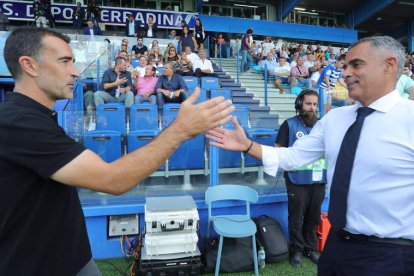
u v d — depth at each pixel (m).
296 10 18.42
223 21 15.87
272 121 4.09
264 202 3.25
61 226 1.05
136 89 5.86
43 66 1.01
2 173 0.92
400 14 18.95
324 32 17.77
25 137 0.91
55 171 0.92
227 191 3.03
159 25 14.19
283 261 2.97
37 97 1.03
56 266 1.04
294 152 1.56
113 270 2.72
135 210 2.97
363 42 1.28
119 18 13.69
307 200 2.94
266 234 2.90
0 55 4.93
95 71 5.95
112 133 3.44
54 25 12.35
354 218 1.27
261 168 3.63
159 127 3.94
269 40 12.09
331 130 1.44
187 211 2.59
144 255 2.53
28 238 0.97
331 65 5.72
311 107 2.94
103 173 0.92
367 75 1.26
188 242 2.54
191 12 15.30
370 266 1.23
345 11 19.02
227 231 2.57
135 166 0.94
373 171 1.23
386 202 1.21
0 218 0.94
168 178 3.52
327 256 1.39
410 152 1.19
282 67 8.86
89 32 10.48
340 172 1.32
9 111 0.94
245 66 9.71
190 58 7.89
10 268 0.96
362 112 1.31
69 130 3.30
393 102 1.26
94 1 12.03
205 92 6.49
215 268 2.65
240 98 7.45
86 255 1.19
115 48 8.62
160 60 8.18
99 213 2.89
